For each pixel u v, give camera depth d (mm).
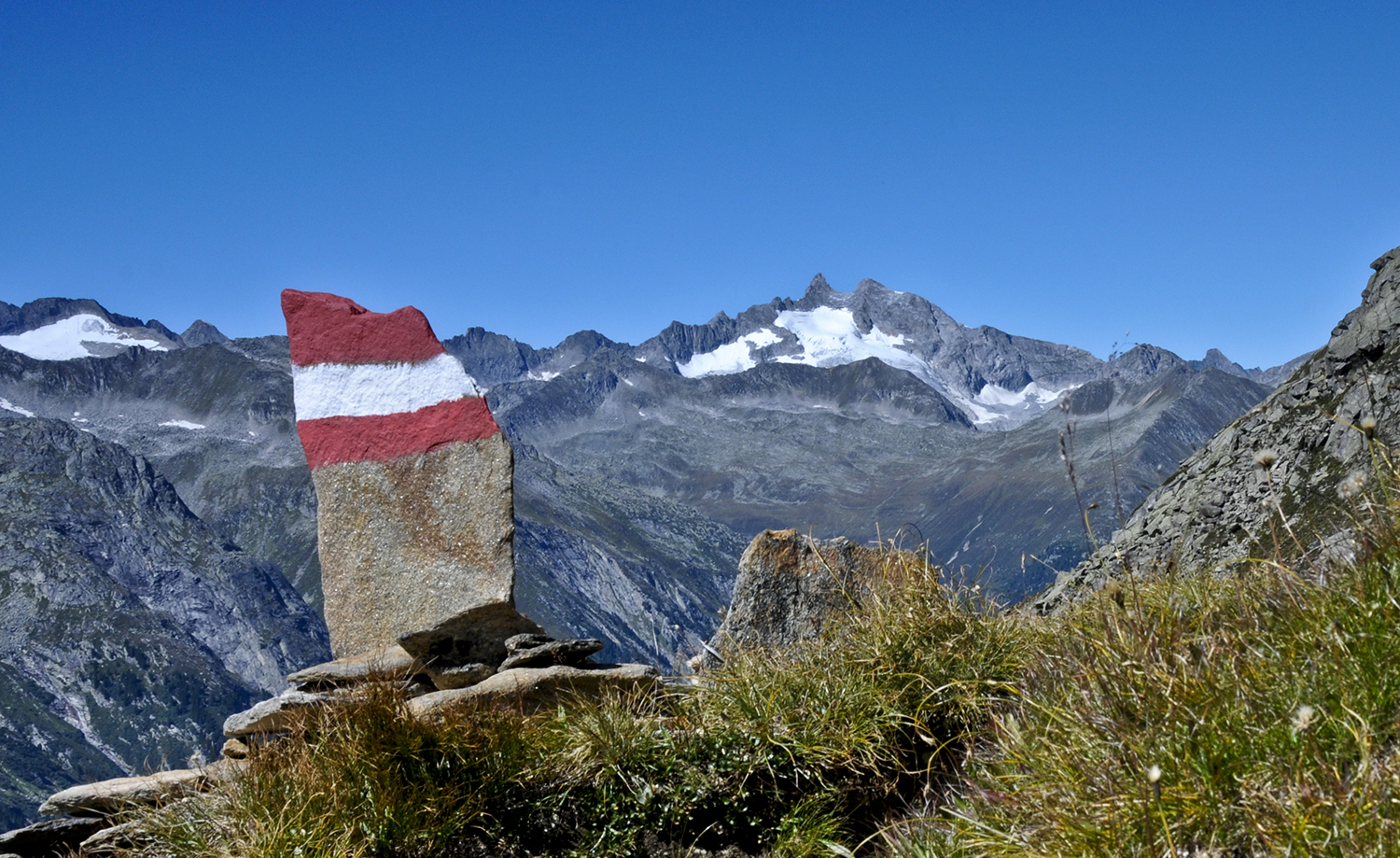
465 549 2750
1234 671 2051
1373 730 1904
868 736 2434
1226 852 1926
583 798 2393
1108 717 2098
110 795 2457
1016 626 2586
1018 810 2117
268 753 2404
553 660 2648
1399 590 2057
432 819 2307
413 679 2715
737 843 2395
